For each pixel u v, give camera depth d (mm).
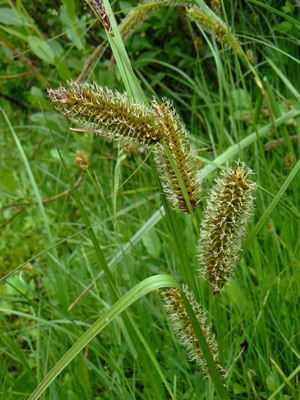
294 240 288
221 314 265
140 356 187
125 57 146
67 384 259
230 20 438
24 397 254
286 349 232
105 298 333
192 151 149
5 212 471
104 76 412
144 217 396
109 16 160
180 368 240
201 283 245
